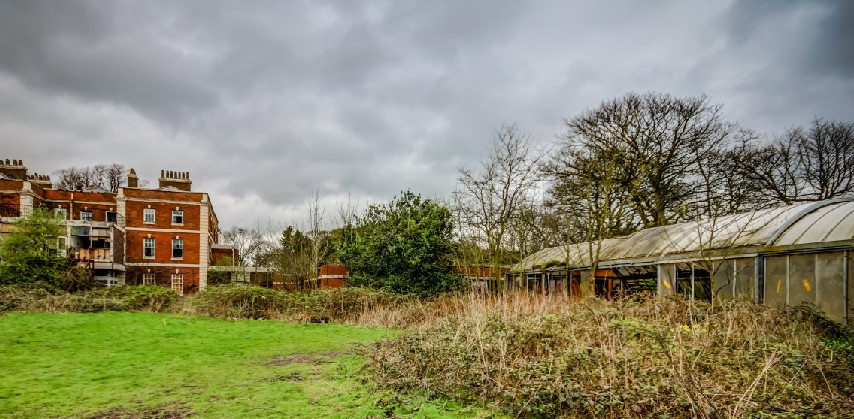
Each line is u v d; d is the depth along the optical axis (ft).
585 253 70.13
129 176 122.11
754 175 80.89
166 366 26.89
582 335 22.44
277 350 32.78
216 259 163.02
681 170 76.59
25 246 72.38
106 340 36.22
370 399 18.84
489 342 21.93
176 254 119.75
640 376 16.84
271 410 17.80
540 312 33.86
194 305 56.90
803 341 23.76
